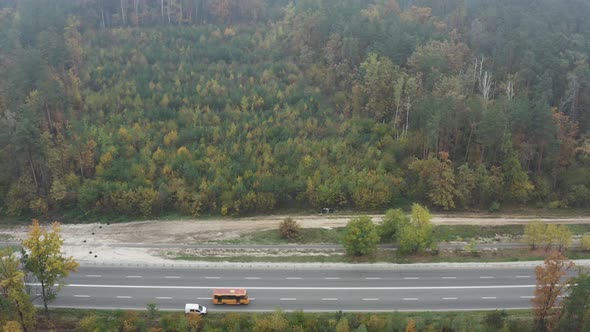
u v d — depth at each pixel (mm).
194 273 78500
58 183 97312
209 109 115188
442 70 115812
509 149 103562
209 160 104188
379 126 111000
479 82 116125
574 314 59594
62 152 101688
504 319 66750
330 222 95688
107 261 81000
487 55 129875
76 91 114125
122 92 117188
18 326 58125
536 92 112875
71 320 66562
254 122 112125
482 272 80688
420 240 82875
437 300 72812
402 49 119562
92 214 97875
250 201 98625
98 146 105125
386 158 104688
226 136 109375
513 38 123938
